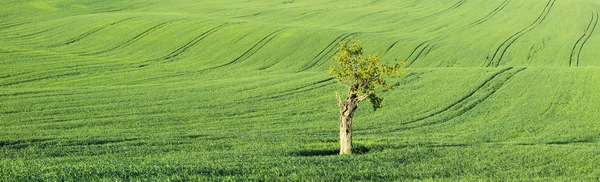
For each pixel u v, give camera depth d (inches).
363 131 1350.9
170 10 3654.0
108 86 1846.7
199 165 818.2
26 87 1860.2
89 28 2987.2
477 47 2923.2
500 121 1489.9
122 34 2888.8
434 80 1963.6
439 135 1326.3
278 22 3336.6
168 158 917.8
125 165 807.1
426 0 4291.3
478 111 1595.7
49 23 3112.7
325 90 1806.1
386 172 832.9
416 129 1393.9
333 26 3299.7
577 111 1592.0
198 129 1316.4
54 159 892.6
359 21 3489.2
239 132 1282.0
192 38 2822.3
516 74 2076.8
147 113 1467.8
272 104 1621.6
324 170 817.5
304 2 4097.0
